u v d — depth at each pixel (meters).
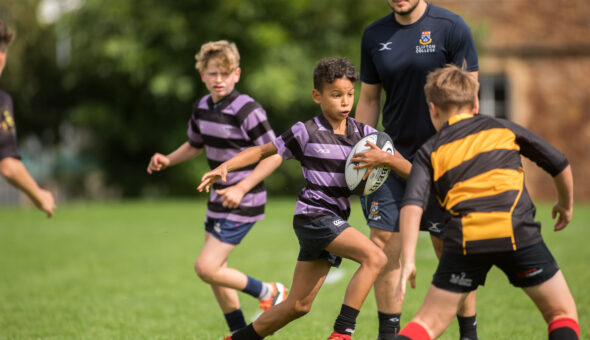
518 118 73.44
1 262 28.95
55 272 26.42
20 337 16.14
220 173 12.85
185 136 80.19
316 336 16.08
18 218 47.94
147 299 21.08
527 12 74.38
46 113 81.00
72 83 80.62
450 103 11.49
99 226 42.38
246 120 16.03
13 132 12.05
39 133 81.81
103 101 80.94
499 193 10.70
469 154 10.95
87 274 25.89
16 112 78.44
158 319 18.31
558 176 11.43
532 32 73.69
